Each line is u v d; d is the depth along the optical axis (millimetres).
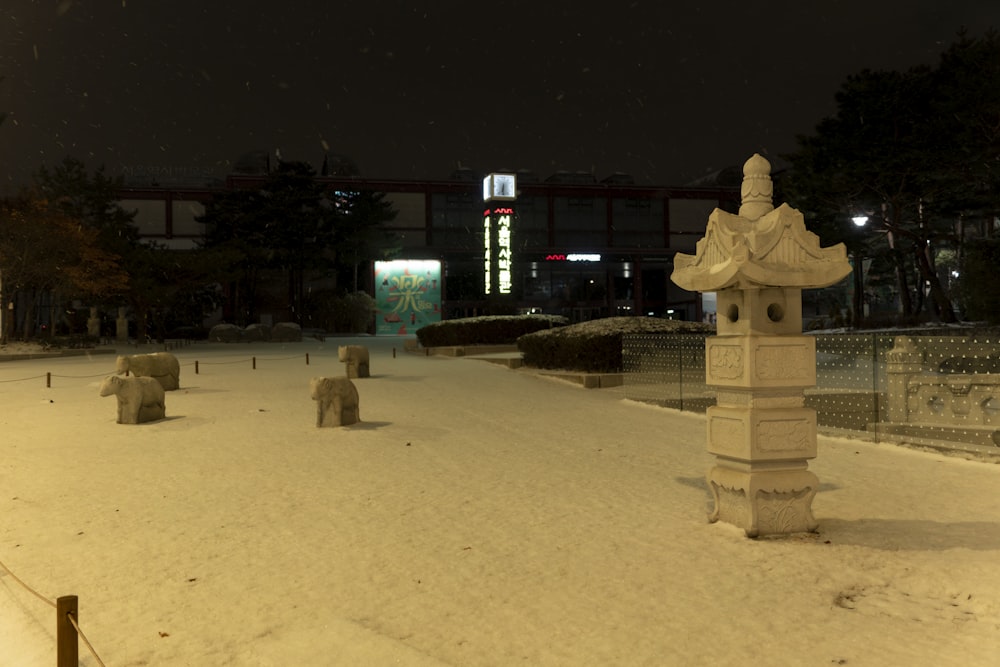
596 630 4836
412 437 13445
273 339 57875
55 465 10898
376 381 23922
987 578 5730
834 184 38844
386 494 9000
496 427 14711
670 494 8914
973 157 34406
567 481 9711
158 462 11125
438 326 40094
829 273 7023
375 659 4402
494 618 5066
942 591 5516
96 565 6336
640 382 21078
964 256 40719
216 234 69312
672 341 19500
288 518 7883
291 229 69250
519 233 83062
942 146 35344
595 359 23500
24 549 6816
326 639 4707
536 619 5035
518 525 7523
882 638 4695
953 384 14469
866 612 5129
